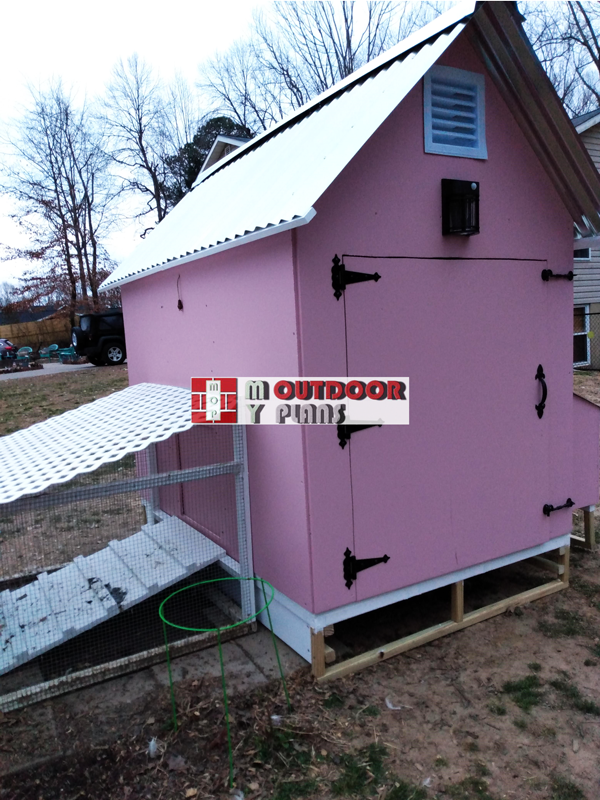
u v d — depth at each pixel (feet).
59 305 94.89
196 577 14.28
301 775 8.57
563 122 11.66
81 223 96.27
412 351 11.30
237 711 9.90
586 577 14.80
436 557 11.96
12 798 8.30
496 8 10.39
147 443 10.74
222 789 8.36
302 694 10.33
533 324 13.03
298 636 11.30
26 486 9.83
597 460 15.56
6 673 11.17
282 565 11.33
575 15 70.23
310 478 10.32
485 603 13.65
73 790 8.42
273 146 13.85
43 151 93.04
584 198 12.86
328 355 10.34
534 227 12.82
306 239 9.94
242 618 12.36
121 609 11.57
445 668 11.12
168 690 10.55
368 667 11.18
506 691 10.39
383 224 10.75
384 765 8.74
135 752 9.09
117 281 17.60
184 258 12.45
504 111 12.08
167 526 14.97
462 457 12.17
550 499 13.74
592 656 11.39
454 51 11.28
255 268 11.15
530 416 13.17
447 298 11.68
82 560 13.65
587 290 48.08
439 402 11.75
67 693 10.57
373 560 11.11
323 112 12.64
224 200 13.51
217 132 93.45
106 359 63.67
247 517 12.18
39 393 44.39
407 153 10.92
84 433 12.77
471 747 9.09
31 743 9.33
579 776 8.49
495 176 12.10
